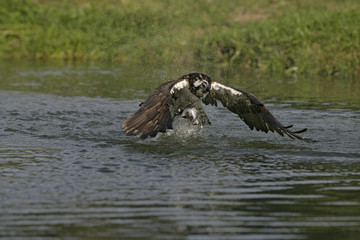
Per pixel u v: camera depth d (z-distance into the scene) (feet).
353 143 37.24
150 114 30.63
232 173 29.86
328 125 43.01
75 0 104.53
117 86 61.87
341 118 45.62
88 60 83.87
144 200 25.26
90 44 85.71
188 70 71.36
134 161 32.19
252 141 37.76
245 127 42.50
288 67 75.51
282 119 45.19
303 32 79.30
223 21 87.40
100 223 22.43
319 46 77.25
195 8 88.43
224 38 79.77
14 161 31.89
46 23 93.45
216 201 25.20
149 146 35.96
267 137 39.17
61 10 96.68
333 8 97.45
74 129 41.01
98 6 94.84
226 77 67.82
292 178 29.01
